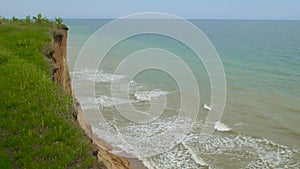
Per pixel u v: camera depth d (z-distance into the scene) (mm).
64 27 18594
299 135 18031
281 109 22891
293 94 27141
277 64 42781
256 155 15484
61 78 11609
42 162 5180
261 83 31312
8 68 9367
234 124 19594
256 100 25094
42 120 6426
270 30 128375
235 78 33469
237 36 88438
